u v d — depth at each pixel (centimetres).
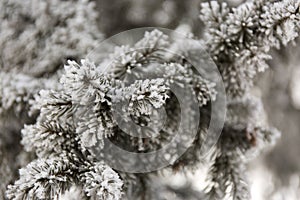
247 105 116
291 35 105
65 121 104
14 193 100
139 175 114
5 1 122
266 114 167
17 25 122
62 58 120
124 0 149
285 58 149
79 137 102
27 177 99
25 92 116
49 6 122
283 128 180
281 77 160
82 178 101
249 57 108
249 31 106
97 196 100
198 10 152
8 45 121
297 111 181
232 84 113
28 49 121
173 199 132
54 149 104
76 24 122
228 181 113
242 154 115
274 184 182
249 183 117
